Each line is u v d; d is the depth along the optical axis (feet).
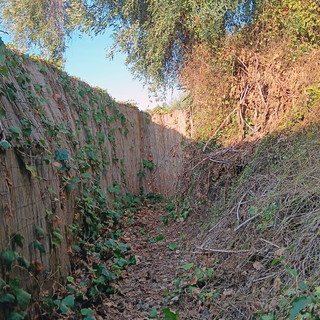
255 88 20.49
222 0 22.85
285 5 21.74
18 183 8.36
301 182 12.60
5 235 7.33
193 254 14.26
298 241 10.02
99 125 19.60
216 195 17.90
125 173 23.61
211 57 22.36
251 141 18.71
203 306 10.41
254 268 10.76
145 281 12.87
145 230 19.88
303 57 19.56
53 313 8.92
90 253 13.00
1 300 6.70
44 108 12.57
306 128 16.40
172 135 27.04
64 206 11.66
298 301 7.16
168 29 26.13
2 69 8.68
